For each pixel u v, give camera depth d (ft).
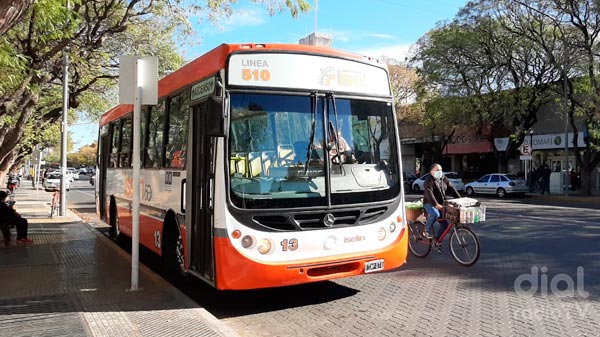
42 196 108.68
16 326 16.93
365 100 21.50
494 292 23.18
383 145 21.81
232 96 18.78
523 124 103.24
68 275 25.35
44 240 38.86
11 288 22.52
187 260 21.75
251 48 19.35
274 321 19.58
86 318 17.78
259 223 18.49
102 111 73.00
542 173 99.09
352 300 22.33
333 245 19.61
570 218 54.34
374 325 18.75
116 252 33.01
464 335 17.40
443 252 33.81
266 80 19.42
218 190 18.39
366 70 21.75
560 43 92.17
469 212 28.91
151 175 27.99
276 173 19.02
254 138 18.88
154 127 27.99
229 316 20.35
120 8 43.11
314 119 19.95
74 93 59.82
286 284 18.79
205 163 20.02
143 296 20.94
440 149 137.69
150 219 27.99
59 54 40.04
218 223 18.30
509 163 125.49
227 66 18.89
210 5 43.93
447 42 104.83
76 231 44.80
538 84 98.89
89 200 99.45
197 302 22.36
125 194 34.42
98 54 47.55
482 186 102.01
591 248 34.22
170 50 54.75
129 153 33.45
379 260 20.70
